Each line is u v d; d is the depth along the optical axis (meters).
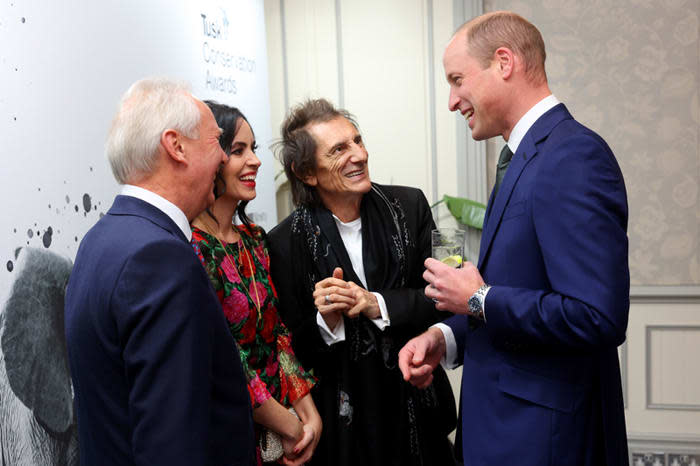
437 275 1.44
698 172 3.27
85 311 1.10
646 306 3.36
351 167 1.96
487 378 1.46
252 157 1.77
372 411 1.97
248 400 1.27
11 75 1.62
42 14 1.75
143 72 2.26
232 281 1.69
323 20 3.59
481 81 1.43
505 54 1.40
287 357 1.91
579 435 1.36
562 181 1.27
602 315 1.19
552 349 1.36
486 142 3.52
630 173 3.34
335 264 2.01
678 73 3.25
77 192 1.89
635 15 3.25
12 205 1.62
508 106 1.43
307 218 2.05
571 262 1.23
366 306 1.90
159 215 1.16
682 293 3.29
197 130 1.20
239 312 1.69
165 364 1.02
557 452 1.35
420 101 3.55
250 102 3.17
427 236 2.15
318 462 1.99
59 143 1.81
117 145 1.17
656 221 3.33
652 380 3.39
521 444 1.37
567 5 3.31
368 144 3.62
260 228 1.99
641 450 3.40
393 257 2.05
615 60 3.29
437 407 2.11
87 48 1.95
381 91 3.58
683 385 3.36
